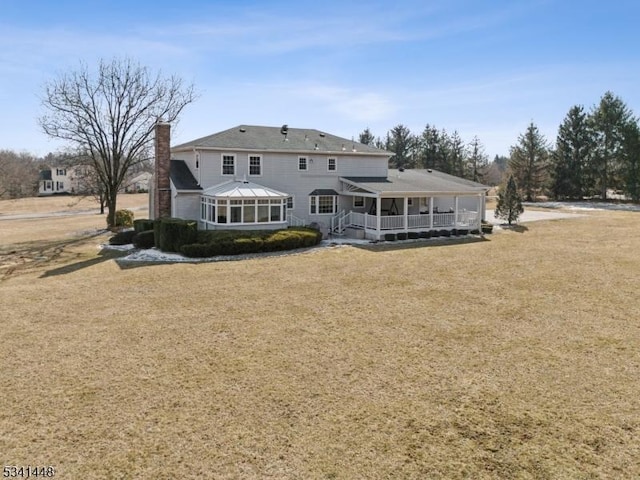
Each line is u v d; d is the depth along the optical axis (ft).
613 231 97.76
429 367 29.86
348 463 19.94
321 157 97.60
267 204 85.40
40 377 28.37
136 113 115.03
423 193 91.35
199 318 40.09
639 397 25.67
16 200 245.04
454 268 61.41
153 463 19.92
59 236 101.24
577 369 29.37
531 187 191.62
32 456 20.33
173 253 73.20
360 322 38.91
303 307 43.42
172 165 93.86
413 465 19.81
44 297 47.21
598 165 179.83
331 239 89.92
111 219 114.11
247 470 19.48
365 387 27.07
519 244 82.79
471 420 23.43
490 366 29.94
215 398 25.72
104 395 26.05
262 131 100.58
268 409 24.54
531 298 46.11
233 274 58.03
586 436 21.91
